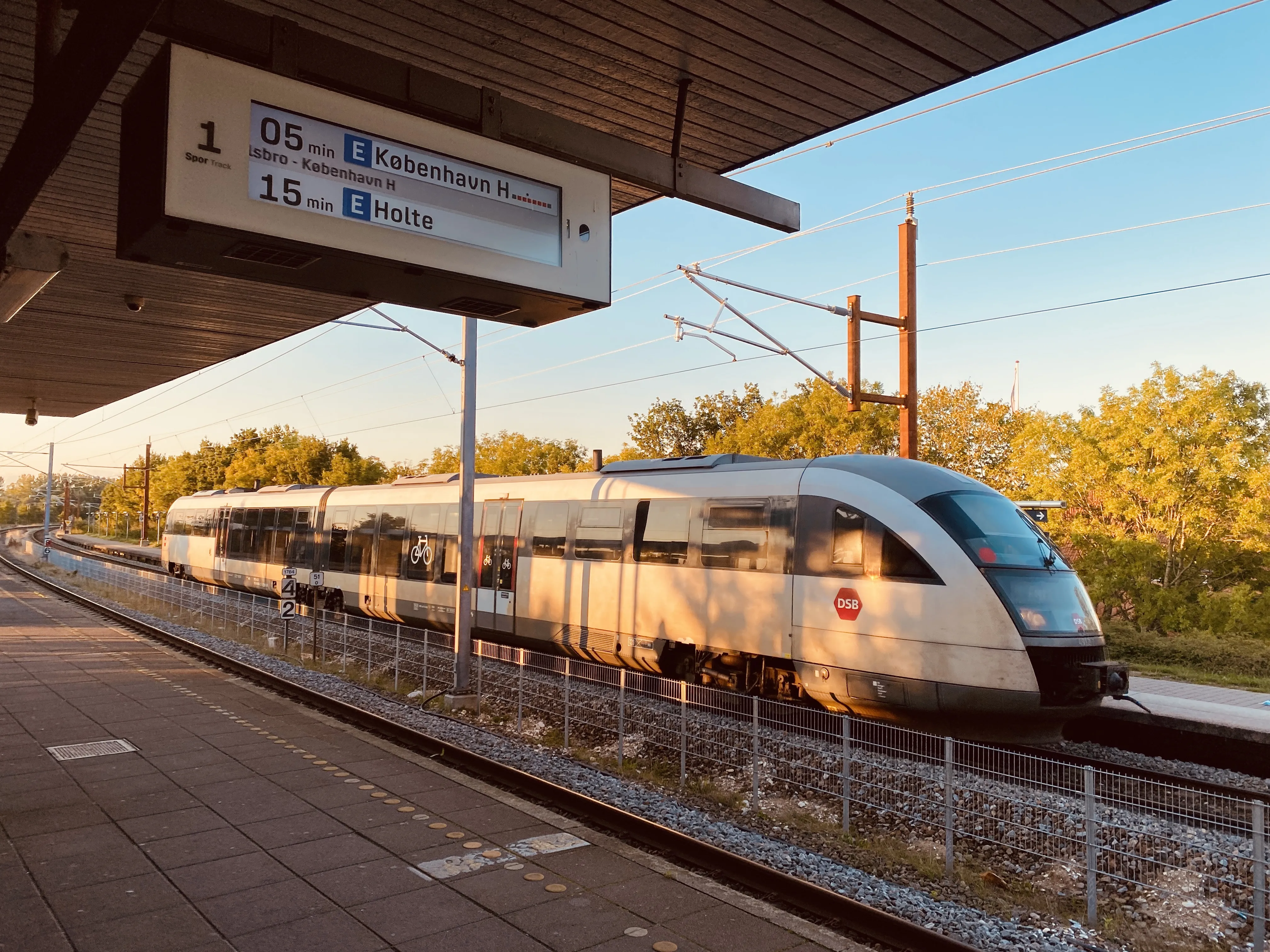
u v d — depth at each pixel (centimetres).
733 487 1248
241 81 447
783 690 1167
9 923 501
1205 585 1820
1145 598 1792
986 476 2503
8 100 697
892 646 1027
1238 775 968
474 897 550
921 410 2611
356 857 613
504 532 1653
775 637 1153
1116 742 1132
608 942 493
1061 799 750
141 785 777
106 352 1592
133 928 498
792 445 2636
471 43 637
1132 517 1831
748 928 516
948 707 986
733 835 717
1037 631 973
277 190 455
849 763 782
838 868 658
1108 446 1845
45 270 575
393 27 616
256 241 449
